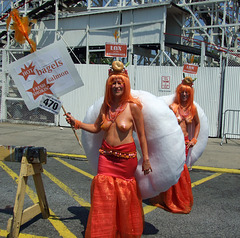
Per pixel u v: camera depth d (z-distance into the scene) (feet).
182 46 40.65
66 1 43.65
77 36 44.01
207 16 54.13
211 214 12.50
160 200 13.09
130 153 8.87
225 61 33.14
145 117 9.20
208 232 10.78
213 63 59.98
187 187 12.53
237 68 30.66
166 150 9.07
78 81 9.89
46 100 9.87
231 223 11.62
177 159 9.09
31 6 54.60
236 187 16.53
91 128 9.57
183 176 12.49
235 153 24.23
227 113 31.14
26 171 9.95
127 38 40.32
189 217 12.14
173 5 38.32
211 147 26.43
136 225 8.77
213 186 16.65
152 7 37.60
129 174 8.95
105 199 8.52
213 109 31.65
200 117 14.33
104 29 41.78
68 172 18.38
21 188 9.87
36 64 9.89
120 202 8.64
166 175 9.21
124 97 8.88
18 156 10.10
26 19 9.78
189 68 26.76
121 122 8.75
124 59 44.04
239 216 12.35
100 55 54.19
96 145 10.61
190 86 13.56
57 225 10.96
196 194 15.16
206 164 20.98
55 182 16.21
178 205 12.51
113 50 29.17
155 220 11.75
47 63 9.86
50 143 26.08
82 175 17.81
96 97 34.86
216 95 31.45
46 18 46.06
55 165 20.03
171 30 45.03
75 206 12.92
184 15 44.19
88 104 35.14
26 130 32.22
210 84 31.50
